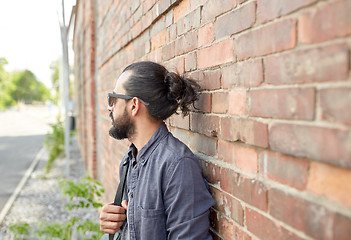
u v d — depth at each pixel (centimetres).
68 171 760
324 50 72
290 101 83
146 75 127
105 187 410
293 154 82
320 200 75
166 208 117
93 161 564
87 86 667
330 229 72
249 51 100
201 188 117
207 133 131
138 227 125
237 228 111
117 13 297
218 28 119
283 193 87
